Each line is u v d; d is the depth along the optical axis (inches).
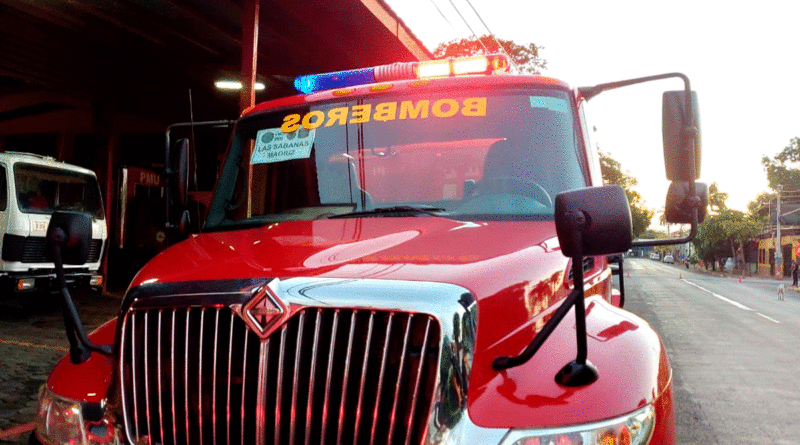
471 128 124.3
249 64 369.7
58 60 520.1
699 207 103.7
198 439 71.2
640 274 2123.5
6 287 445.4
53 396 84.6
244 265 78.7
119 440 75.2
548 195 114.7
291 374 67.1
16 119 796.6
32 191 467.8
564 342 79.5
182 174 130.4
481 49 847.7
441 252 83.7
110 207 653.3
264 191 129.2
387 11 469.7
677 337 476.7
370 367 66.7
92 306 515.8
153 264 86.6
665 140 107.0
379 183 123.7
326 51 530.6
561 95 125.8
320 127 131.3
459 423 65.2
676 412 252.8
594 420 67.9
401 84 133.3
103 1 423.2
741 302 897.5
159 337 74.2
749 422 239.1
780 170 2923.2
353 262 77.6
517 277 81.5
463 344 67.4
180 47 527.2
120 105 622.2
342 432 65.0
